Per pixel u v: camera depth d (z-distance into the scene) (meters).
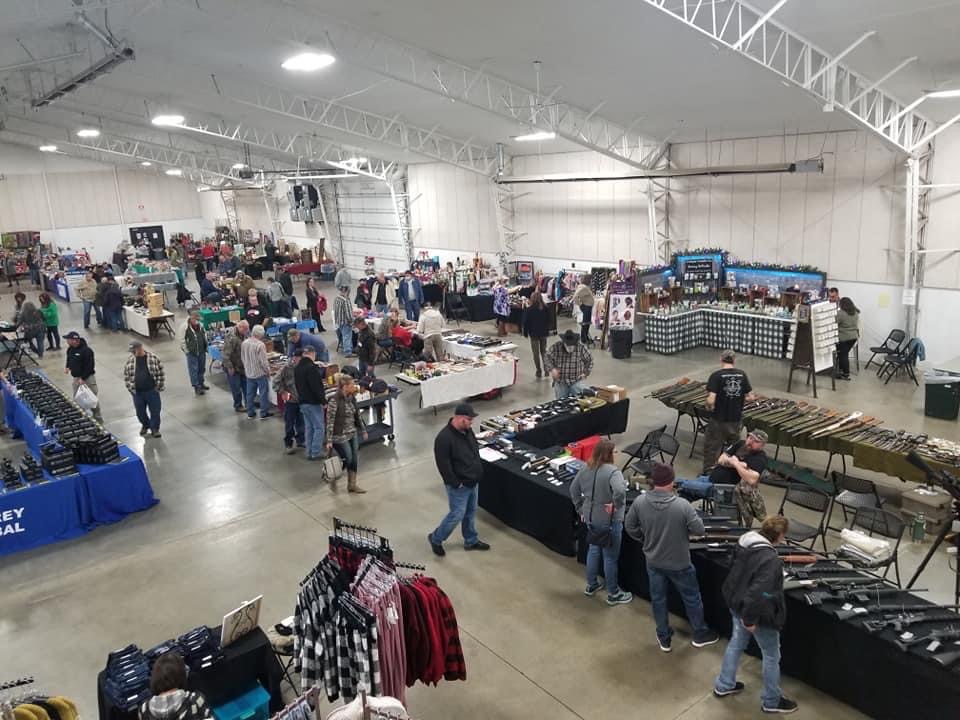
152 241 35.47
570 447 8.12
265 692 4.46
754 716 4.73
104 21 11.44
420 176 23.86
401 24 9.95
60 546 7.46
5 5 10.30
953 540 6.00
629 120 14.02
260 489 8.66
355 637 3.95
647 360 13.98
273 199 32.66
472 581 6.45
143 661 4.31
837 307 11.81
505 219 20.77
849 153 12.76
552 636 5.66
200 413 11.62
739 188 14.62
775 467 7.13
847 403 10.84
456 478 6.61
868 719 4.63
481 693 5.04
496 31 9.85
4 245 30.66
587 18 8.98
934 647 4.32
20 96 18.70
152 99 18.52
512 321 16.92
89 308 19.22
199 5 10.30
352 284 26.45
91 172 33.06
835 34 8.45
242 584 6.59
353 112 17.08
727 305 14.58
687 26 8.05
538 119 13.45
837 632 4.70
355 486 8.46
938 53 8.58
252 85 15.42
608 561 5.93
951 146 11.48
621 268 15.59
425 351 12.44
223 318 16.59
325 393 9.51
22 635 5.97
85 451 8.03
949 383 9.85
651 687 5.04
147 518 8.01
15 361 15.20
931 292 12.18
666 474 5.12
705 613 5.61
